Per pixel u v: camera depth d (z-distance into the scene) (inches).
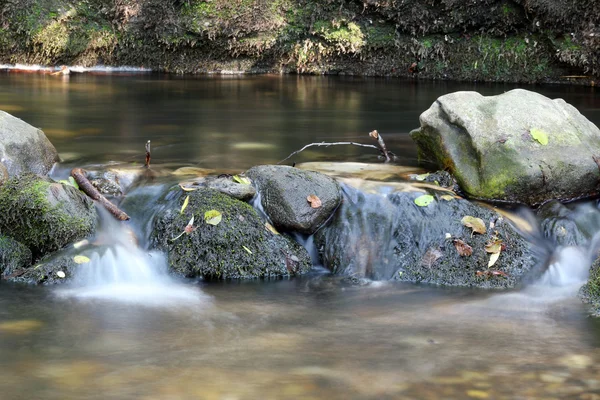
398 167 235.0
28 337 146.7
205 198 195.6
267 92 399.2
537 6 434.6
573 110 222.4
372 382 130.4
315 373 133.6
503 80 455.8
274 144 274.1
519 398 125.9
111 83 413.4
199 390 126.1
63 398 122.3
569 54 432.8
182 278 185.6
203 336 149.7
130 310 163.6
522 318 163.2
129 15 454.0
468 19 454.6
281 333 152.3
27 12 444.8
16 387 125.6
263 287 181.9
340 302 172.4
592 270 182.4
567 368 137.4
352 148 269.1
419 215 197.2
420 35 466.9
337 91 407.2
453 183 213.2
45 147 226.8
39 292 172.6
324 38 467.2
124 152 254.2
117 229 196.2
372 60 474.0
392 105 363.9
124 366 134.6
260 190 202.8
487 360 140.3
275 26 465.1
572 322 161.2
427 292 180.1
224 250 188.1
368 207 201.2
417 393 126.8
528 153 204.8
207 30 459.2
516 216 203.0
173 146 266.2
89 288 176.7
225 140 278.5
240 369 134.4
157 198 205.2
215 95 383.9
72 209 188.7
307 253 197.2
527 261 190.2
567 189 206.8
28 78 421.1
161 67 471.2
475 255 189.0
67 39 449.4
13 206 184.9
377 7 461.7
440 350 144.7
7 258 183.6
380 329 155.5
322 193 198.8
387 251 193.8
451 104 216.5
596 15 424.2
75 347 142.5
